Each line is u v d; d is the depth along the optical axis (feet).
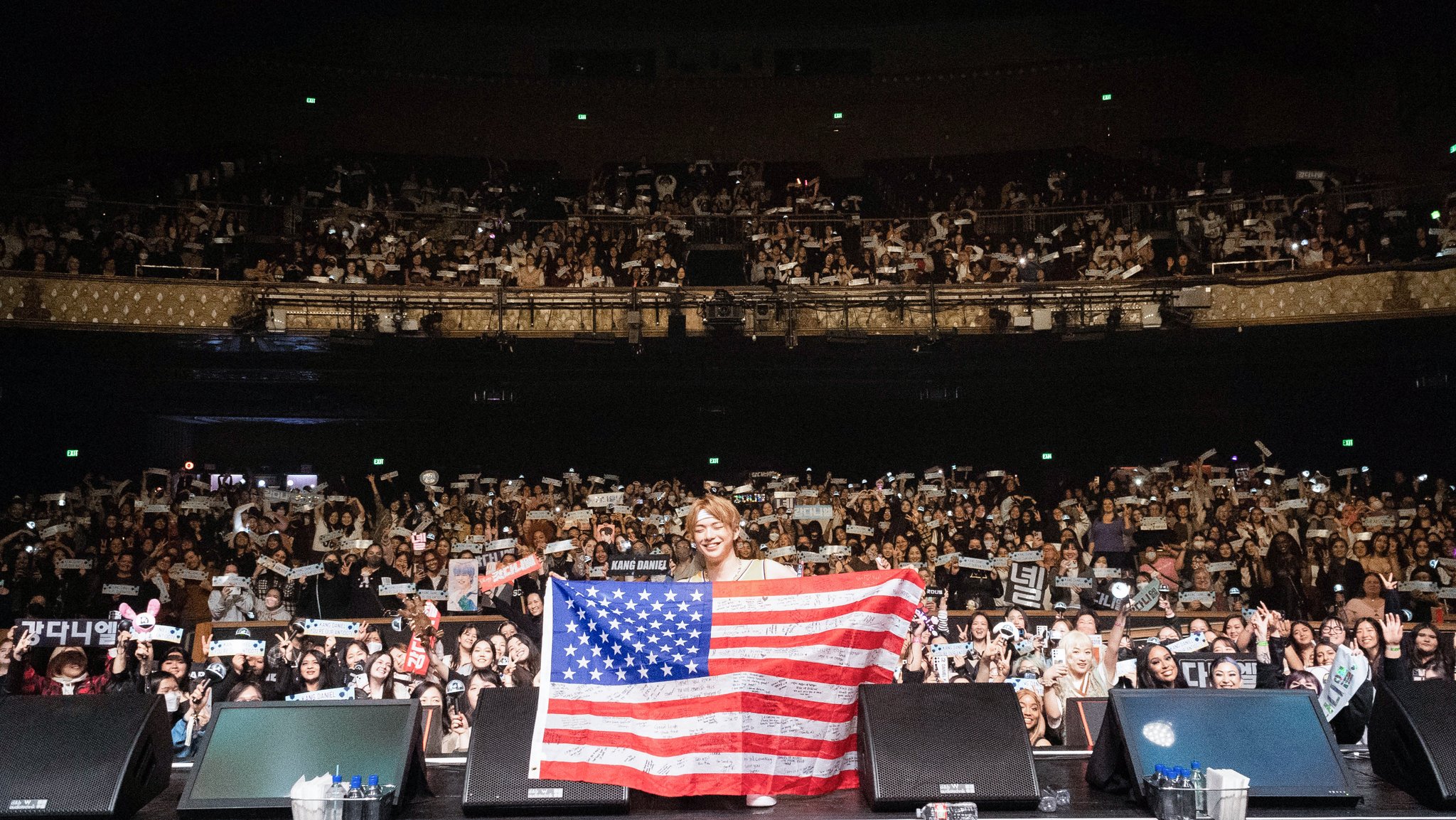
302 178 72.64
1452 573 39.83
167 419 70.33
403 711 13.39
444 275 59.72
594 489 51.78
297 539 44.78
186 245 58.23
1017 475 68.90
